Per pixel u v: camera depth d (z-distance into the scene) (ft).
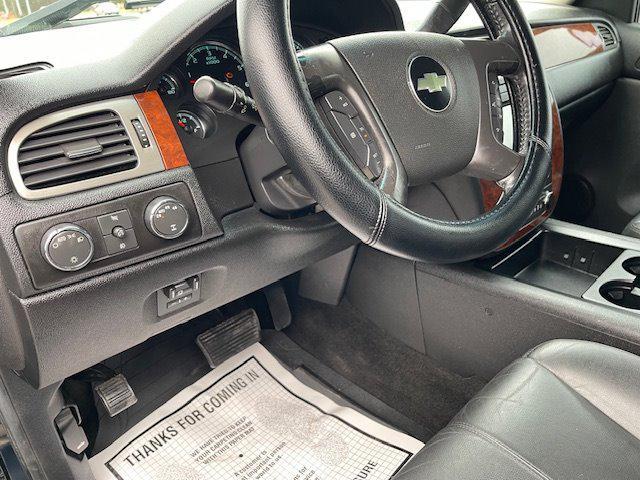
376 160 2.87
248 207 3.43
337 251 3.85
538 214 3.85
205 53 3.30
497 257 3.91
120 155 2.90
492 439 2.47
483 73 3.25
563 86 5.54
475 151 3.23
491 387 2.76
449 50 3.15
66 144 2.78
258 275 3.54
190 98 3.23
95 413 4.08
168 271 3.05
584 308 3.33
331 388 4.44
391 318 4.57
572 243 4.03
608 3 6.42
